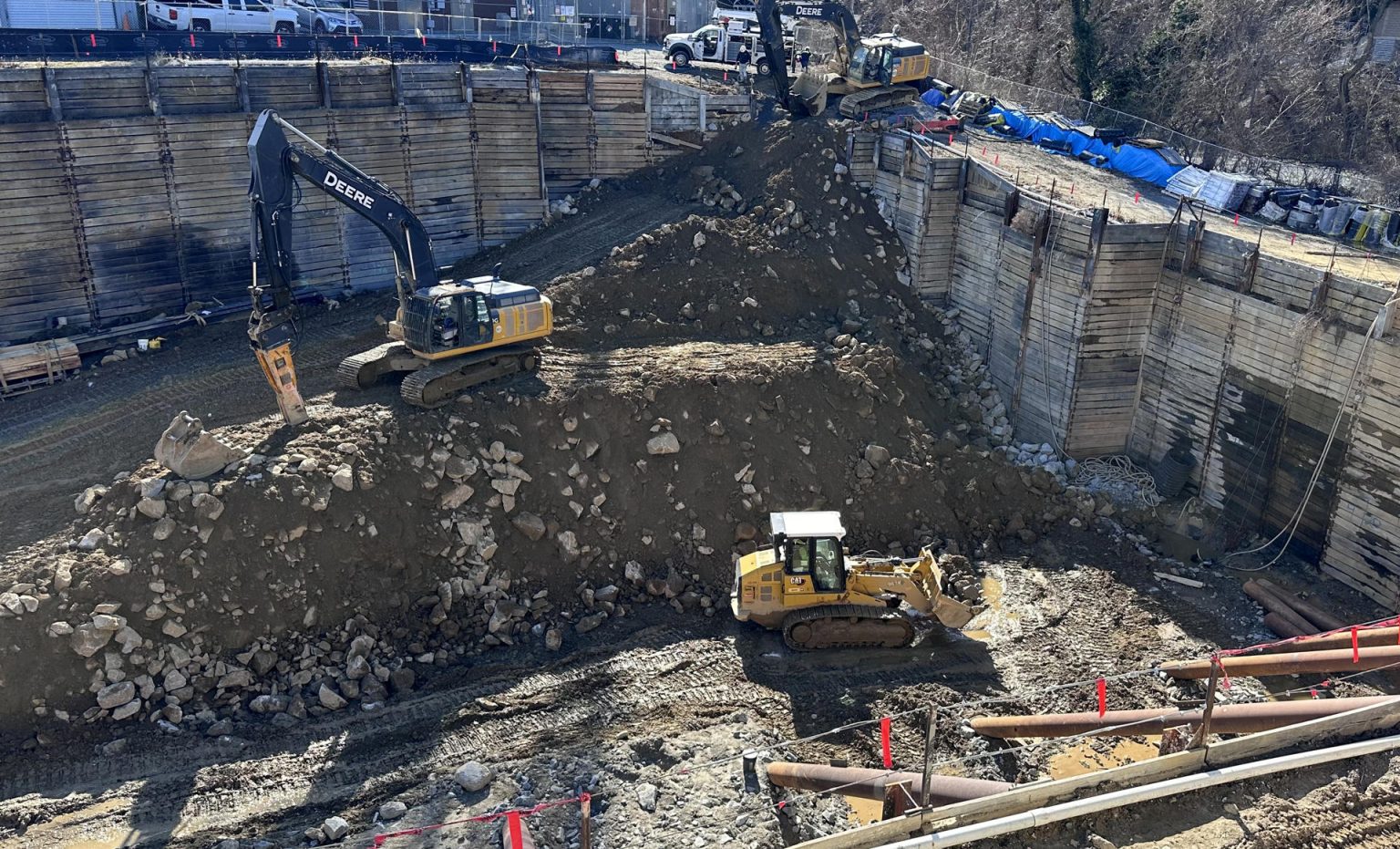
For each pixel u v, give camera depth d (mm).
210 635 22031
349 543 23609
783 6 38594
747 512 26891
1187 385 30062
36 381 28641
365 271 34844
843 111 38375
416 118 34406
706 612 25234
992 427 32875
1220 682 22734
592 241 34375
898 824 16578
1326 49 49062
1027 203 31641
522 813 17609
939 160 33750
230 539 22625
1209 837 16969
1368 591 25922
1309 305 26438
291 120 32562
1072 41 48438
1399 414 24547
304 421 25250
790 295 32938
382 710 21797
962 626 24734
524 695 22188
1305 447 26984
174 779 19719
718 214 34938
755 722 21391
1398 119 45250
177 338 30938
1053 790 17250
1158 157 36000
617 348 30172
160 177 30984
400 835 18188
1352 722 18484
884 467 28141
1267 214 33062
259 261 24750
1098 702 21172
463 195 35906
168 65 31281
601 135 37938
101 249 30625
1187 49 46969
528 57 40438
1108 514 29422
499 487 25516
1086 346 30734
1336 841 17000
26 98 28875
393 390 27031
